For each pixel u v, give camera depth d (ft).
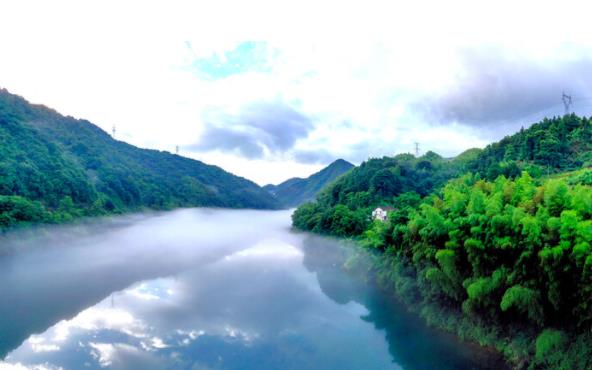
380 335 87.15
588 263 53.11
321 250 203.00
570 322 58.29
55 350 79.51
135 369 71.82
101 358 76.23
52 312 103.04
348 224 196.24
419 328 86.33
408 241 101.40
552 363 57.21
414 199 238.27
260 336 87.81
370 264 124.26
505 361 65.10
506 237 67.10
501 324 69.10
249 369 72.13
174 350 80.18
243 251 211.82
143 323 95.76
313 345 82.64
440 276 79.77
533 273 62.69
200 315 101.76
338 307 108.58
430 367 70.64
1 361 74.43
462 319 78.48
